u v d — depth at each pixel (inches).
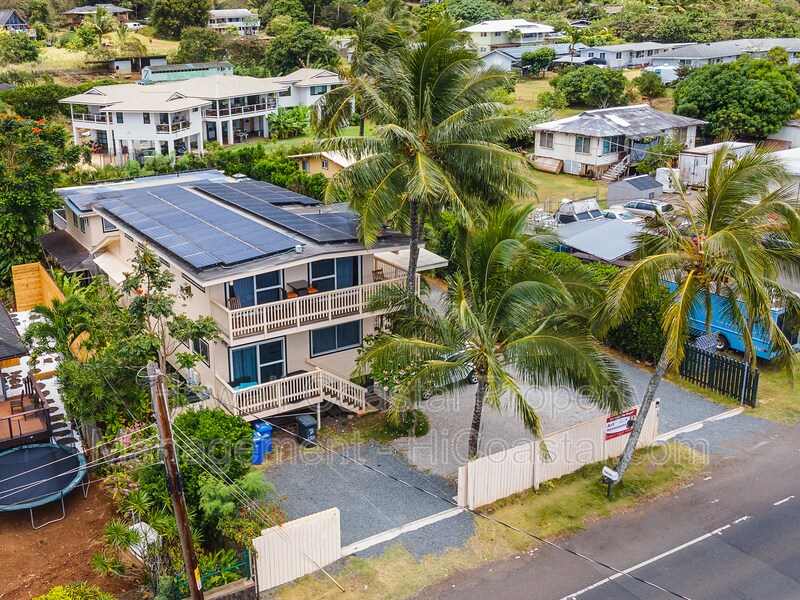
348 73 1512.1
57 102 3090.6
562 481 894.4
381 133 853.2
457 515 826.2
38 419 902.4
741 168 741.3
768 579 723.4
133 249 1226.0
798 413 1058.7
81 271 1455.5
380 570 737.0
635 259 861.2
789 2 5388.8
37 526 794.8
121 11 5191.9
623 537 791.1
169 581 658.2
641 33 4667.8
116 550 744.3
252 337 932.6
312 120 1592.0
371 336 982.4
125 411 873.5
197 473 735.7
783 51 3459.6
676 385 1142.3
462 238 871.1
